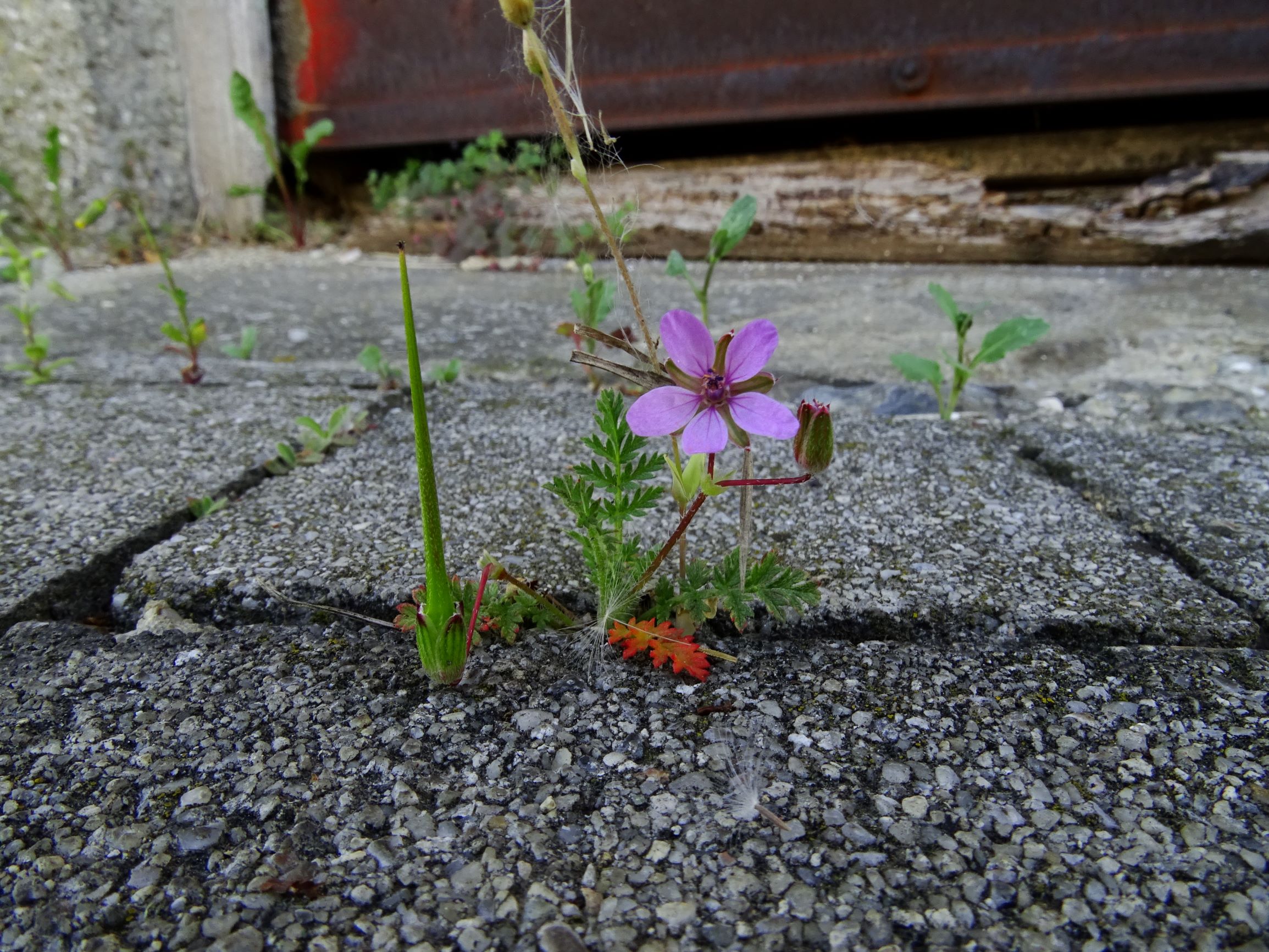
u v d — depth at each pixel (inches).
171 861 2.7
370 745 3.2
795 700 3.4
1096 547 4.3
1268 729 3.1
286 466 5.5
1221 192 9.1
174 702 3.4
